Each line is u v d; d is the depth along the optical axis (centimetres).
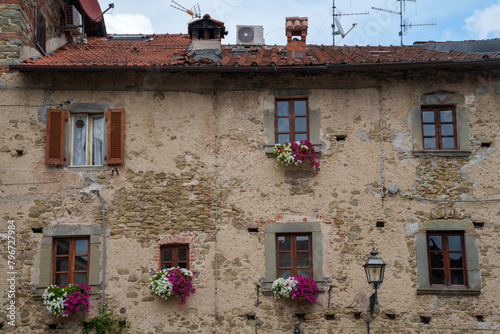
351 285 1014
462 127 1065
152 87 1085
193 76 1090
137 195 1042
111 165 1052
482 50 1235
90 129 1084
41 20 1159
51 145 1043
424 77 1087
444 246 1038
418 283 1014
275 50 1249
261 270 1020
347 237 1031
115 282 1011
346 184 1050
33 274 1008
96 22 1443
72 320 996
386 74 1090
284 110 1092
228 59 1110
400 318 1005
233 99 1084
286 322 1003
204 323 1002
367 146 1064
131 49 1246
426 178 1050
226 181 1052
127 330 996
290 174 1054
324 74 1090
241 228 1034
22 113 1062
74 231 1024
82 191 1040
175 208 1040
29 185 1038
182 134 1070
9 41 1074
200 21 1219
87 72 1080
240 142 1066
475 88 1080
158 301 1007
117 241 1024
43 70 1037
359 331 1000
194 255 1025
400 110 1077
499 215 1032
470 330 996
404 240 1030
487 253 1020
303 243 1043
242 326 1002
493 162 1052
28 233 1021
